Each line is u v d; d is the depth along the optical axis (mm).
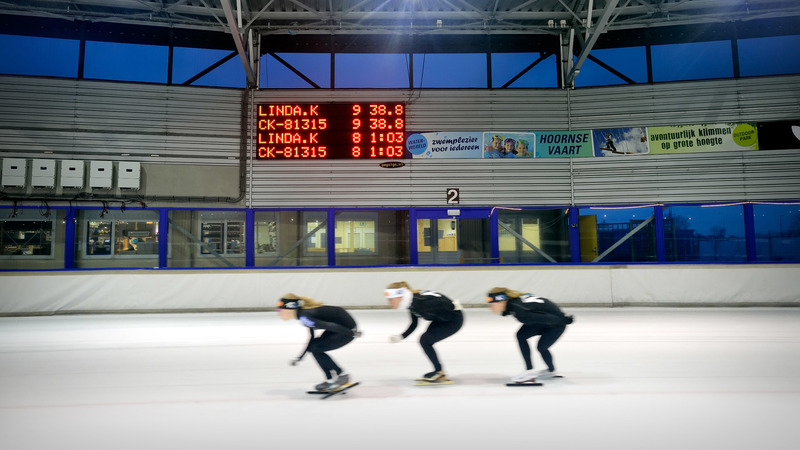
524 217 10570
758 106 10164
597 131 10516
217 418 2932
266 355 4988
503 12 9922
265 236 10305
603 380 3803
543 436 2566
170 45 10227
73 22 9914
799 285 8789
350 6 9930
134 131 10008
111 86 9969
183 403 3275
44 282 8430
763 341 5484
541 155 10539
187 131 10180
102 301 8547
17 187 9641
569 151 10555
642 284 9039
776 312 8102
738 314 7891
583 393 3426
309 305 3314
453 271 9164
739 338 5691
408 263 10422
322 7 9969
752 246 9969
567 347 5234
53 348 5391
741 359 4570
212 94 10305
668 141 10344
